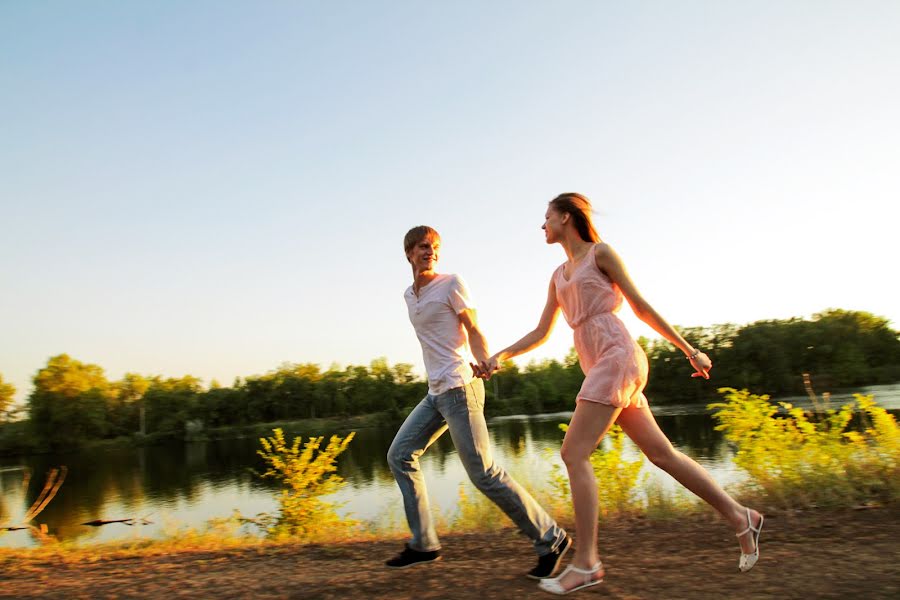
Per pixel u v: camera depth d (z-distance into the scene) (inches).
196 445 3122.5
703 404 2942.9
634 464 210.4
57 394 3262.8
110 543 181.3
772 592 95.3
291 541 176.2
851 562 109.7
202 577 127.0
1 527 197.0
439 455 1107.3
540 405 3954.2
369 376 4483.3
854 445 189.5
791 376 3228.3
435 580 113.4
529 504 111.4
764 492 187.2
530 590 103.3
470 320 119.3
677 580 105.0
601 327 105.7
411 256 127.2
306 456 264.5
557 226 113.2
